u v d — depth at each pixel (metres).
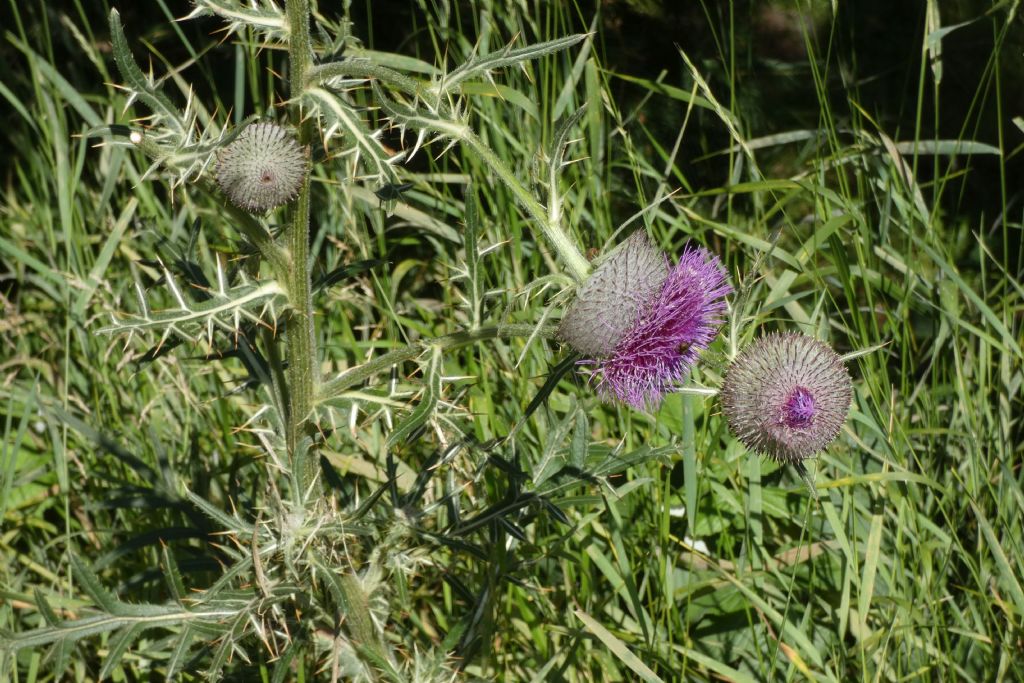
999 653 4.54
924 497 5.11
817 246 5.03
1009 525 4.79
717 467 5.25
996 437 5.10
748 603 4.73
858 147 5.66
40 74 6.35
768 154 7.08
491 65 3.36
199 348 5.71
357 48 4.83
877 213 6.51
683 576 5.14
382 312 5.75
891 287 5.26
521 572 4.82
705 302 3.62
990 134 6.93
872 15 6.95
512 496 4.04
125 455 4.90
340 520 3.78
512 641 4.77
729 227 5.28
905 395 5.19
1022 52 6.59
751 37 6.46
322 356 5.87
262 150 3.35
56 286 6.19
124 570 5.21
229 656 3.62
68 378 5.57
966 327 4.97
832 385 3.69
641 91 6.98
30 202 7.11
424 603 5.08
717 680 4.77
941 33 5.16
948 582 4.99
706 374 4.99
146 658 4.59
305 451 3.77
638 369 3.54
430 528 4.83
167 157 3.40
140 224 5.72
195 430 5.56
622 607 5.08
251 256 3.88
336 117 3.35
